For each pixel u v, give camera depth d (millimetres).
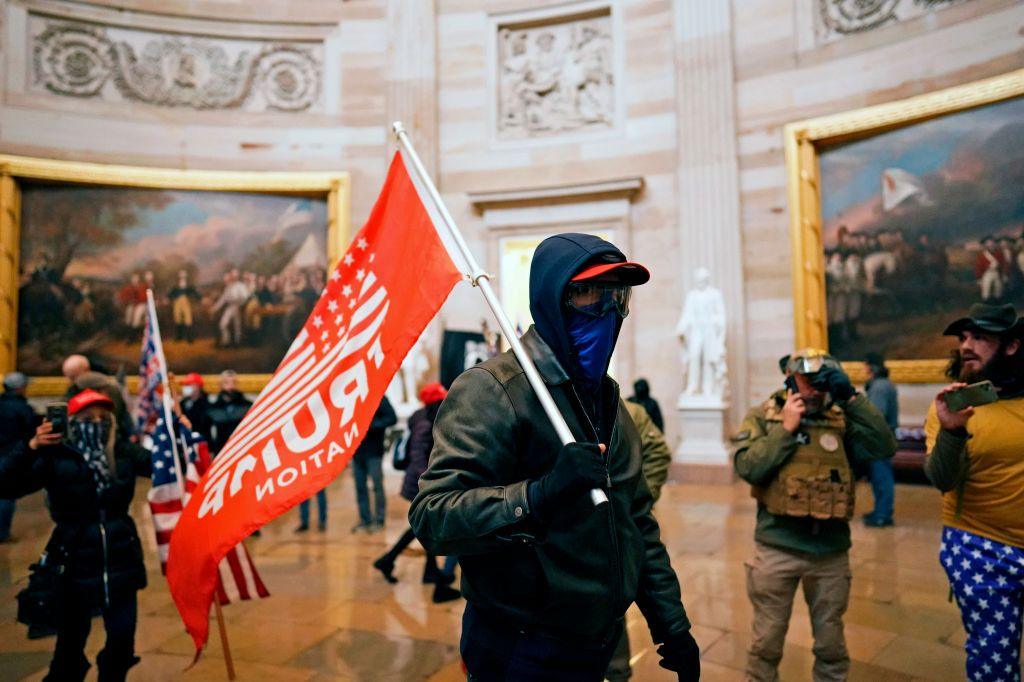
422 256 1967
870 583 4574
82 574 2785
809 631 3840
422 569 5301
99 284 10586
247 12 11312
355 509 7559
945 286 7879
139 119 10867
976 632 2281
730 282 9359
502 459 1410
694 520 6500
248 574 3383
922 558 5094
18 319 10133
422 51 11258
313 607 4449
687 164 9711
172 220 10938
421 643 3854
